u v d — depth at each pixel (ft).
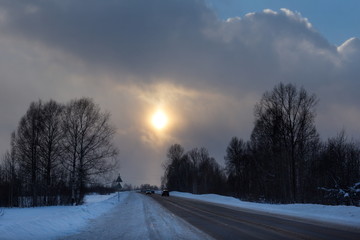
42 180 130.62
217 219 67.31
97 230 52.70
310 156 151.23
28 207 117.39
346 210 69.82
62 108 132.57
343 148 127.13
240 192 262.67
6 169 128.67
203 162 379.76
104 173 132.16
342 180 118.73
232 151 297.53
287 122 147.84
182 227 54.54
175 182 459.32
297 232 45.75
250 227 52.34
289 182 154.20
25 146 130.62
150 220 68.18
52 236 45.11
